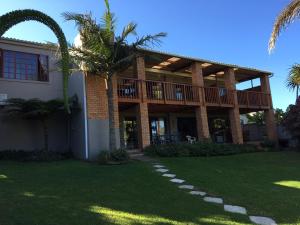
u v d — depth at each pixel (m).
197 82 19.41
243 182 11.02
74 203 7.67
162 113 22.45
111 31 13.69
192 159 15.15
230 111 21.19
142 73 17.17
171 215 7.13
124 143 19.77
